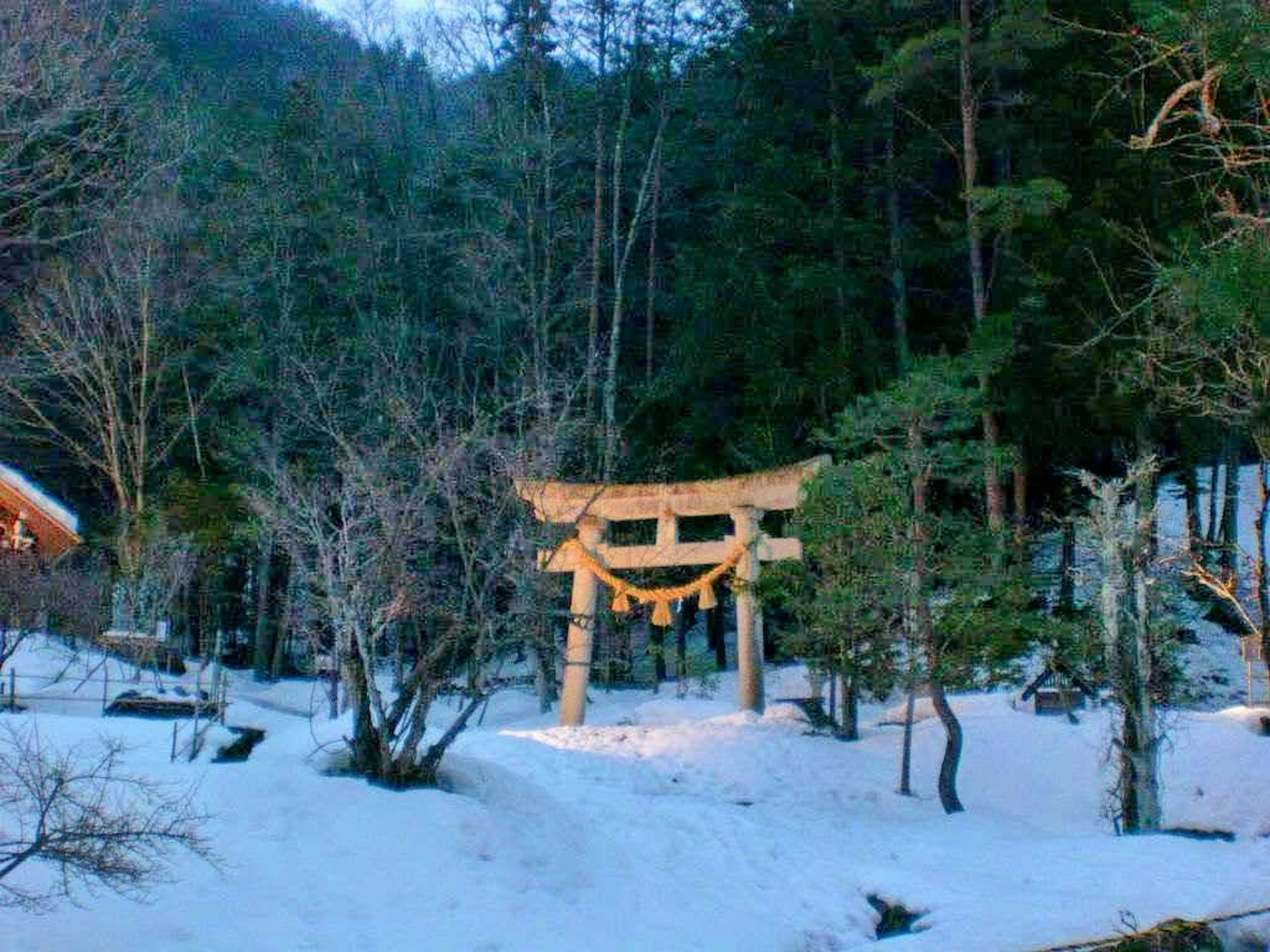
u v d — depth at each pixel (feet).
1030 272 92.73
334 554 54.60
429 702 38.88
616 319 110.73
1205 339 37.93
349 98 157.69
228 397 116.26
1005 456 67.31
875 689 66.74
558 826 39.58
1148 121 88.33
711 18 126.93
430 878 32.58
